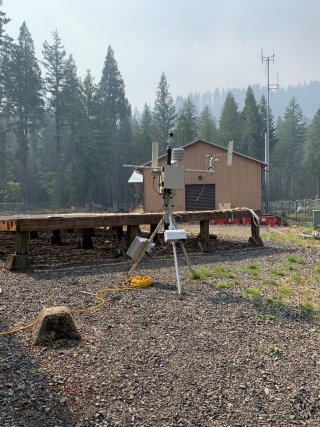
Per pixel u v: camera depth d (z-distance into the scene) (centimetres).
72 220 629
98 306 411
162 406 239
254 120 6028
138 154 5647
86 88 4925
